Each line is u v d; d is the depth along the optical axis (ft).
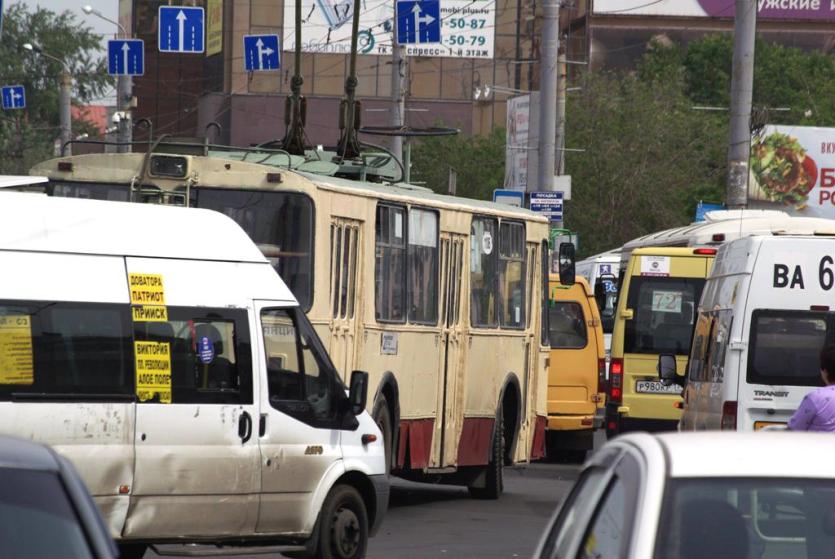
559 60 330.95
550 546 49.93
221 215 94.32
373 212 132.98
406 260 140.15
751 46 215.72
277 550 94.48
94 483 85.66
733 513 39.99
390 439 137.28
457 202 153.79
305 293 121.70
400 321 138.92
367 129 156.56
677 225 470.39
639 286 185.26
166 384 88.79
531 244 171.53
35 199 85.97
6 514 38.24
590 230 469.57
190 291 90.79
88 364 85.81
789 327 109.09
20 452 40.22
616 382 185.57
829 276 108.99
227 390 91.50
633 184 467.11
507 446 166.40
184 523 89.76
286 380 95.50
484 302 158.61
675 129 479.82
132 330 87.61
